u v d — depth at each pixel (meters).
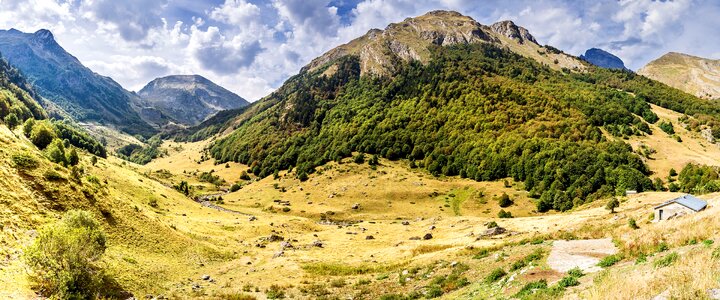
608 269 25.78
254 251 80.25
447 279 38.75
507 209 151.88
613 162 167.25
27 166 52.56
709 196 87.81
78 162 121.44
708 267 17.31
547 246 40.91
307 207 161.25
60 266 33.69
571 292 21.64
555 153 180.62
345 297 41.72
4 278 28.98
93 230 39.03
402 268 56.09
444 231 102.50
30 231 40.25
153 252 58.16
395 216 147.00
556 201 148.88
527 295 23.50
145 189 127.50
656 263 21.89
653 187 147.62
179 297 44.19
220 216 126.88
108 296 37.62
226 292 48.16
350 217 147.62
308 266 65.69
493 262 40.81
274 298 45.31
